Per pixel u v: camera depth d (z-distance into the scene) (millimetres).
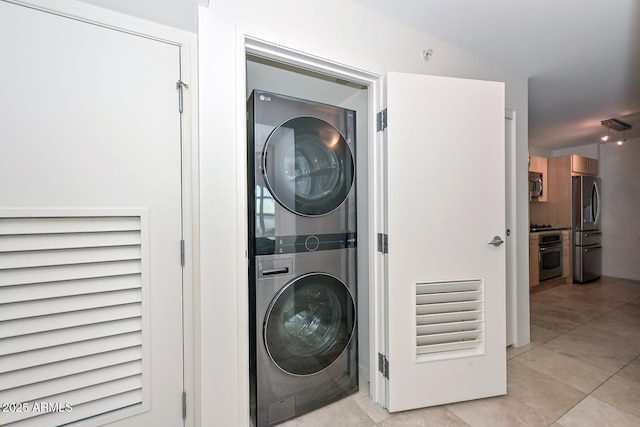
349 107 2092
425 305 1600
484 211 1686
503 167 1727
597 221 4621
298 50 1365
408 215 1563
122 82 1124
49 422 1013
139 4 1139
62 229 1015
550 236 4082
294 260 1500
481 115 1684
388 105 1541
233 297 1251
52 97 1008
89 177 1066
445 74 1851
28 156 973
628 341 2367
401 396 1539
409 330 1562
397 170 1549
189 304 1253
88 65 1065
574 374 1876
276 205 1451
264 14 1290
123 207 1123
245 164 1271
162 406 1202
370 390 1678
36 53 984
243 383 1271
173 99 1220
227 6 1216
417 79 1580
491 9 1554
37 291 985
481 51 1956
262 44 1302
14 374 958
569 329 2621
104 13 1089
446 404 1602
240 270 1262
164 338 1206
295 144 1508
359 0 1489
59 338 1017
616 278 4594
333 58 1455
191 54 1249
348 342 1670
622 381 1793
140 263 1156
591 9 1551
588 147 4891
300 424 1454
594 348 2240
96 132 1079
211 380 1213
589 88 2568
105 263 1096
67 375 1029
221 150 1215
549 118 3418
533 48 1932
